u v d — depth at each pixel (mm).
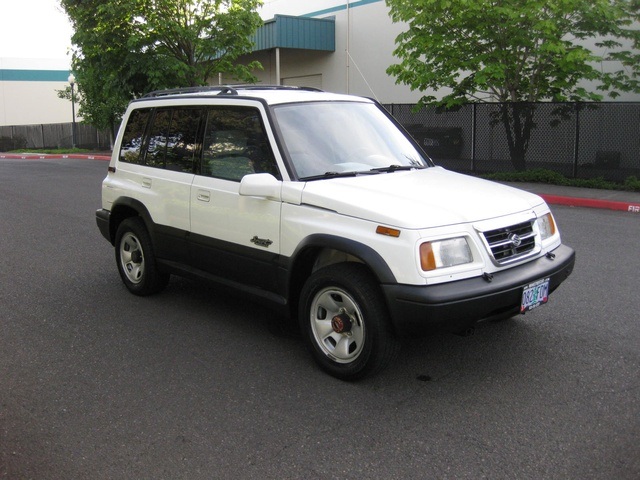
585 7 13195
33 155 30594
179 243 5520
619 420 3715
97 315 5719
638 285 6371
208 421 3775
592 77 14172
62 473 3244
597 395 4035
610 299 5934
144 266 6035
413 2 14477
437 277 3855
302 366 4566
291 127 4828
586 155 14352
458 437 3559
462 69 15273
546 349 4785
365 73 22734
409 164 5219
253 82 21578
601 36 15039
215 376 4406
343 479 3176
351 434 3605
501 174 15133
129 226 6121
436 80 15688
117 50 19000
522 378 4301
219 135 5172
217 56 21156
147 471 3262
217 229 5086
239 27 19406
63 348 4949
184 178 5406
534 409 3867
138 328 5371
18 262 7766
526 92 15820
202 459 3369
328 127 5027
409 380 4297
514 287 4043
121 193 6156
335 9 23641
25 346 5000
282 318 5602
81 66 20047
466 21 14367
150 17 18578
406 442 3510
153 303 6047
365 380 4312
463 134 16688
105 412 3898
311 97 5199
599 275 6750
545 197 12414
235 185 4914
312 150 4785
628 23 13820
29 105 47625
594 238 8703
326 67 24438
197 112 5422
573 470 3215
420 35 15094
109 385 4281
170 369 4531
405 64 15914
